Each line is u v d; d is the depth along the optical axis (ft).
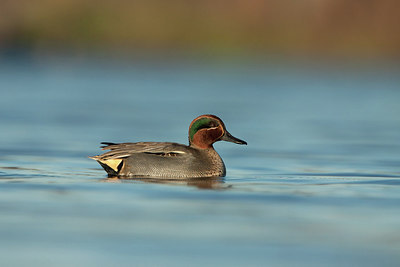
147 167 39.50
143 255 24.40
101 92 102.63
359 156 51.31
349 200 33.63
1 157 48.47
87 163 46.26
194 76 125.29
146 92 103.50
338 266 23.52
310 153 53.06
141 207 31.45
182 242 26.03
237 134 64.39
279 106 88.02
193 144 41.22
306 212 30.91
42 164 45.37
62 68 132.87
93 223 28.45
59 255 24.27
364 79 119.44
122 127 67.67
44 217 29.40
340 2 141.90
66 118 74.18
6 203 31.99
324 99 96.17
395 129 68.13
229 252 24.91
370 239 26.63
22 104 86.07
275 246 25.70
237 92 104.22
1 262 23.47
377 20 140.15
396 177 41.47
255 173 42.96
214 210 31.01
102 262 23.62
